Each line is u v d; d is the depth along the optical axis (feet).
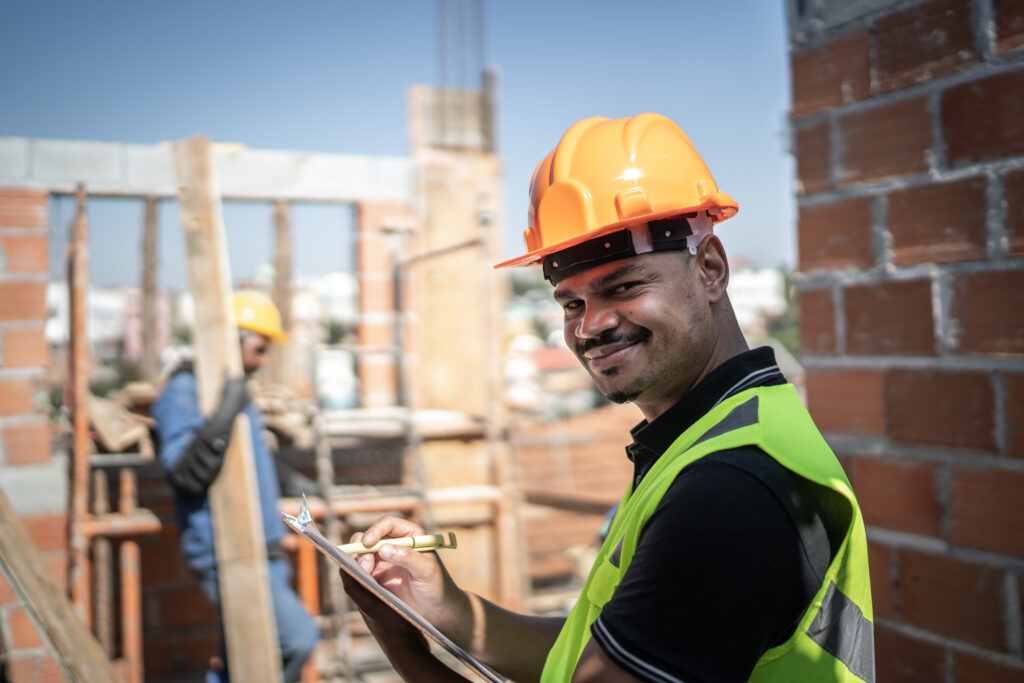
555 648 3.84
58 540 14.39
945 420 5.73
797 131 6.80
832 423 6.52
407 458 16.72
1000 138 5.38
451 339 17.61
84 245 14.06
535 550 20.21
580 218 3.92
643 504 3.43
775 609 3.04
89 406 14.33
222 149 16.11
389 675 15.21
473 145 18.02
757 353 3.89
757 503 3.07
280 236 16.60
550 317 45.65
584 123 4.33
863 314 6.28
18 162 14.53
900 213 6.01
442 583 4.56
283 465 15.55
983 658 5.51
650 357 3.80
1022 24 5.25
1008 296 5.36
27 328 14.47
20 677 5.36
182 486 10.93
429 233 17.62
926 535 5.86
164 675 15.08
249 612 10.48
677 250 3.83
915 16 5.88
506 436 16.75
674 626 2.98
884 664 6.16
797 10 6.78
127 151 15.21
